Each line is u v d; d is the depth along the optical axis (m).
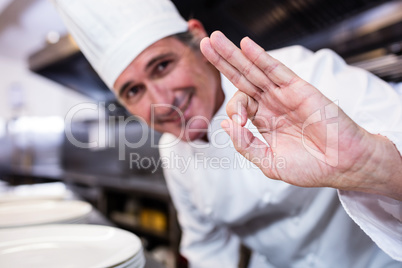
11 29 3.84
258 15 1.82
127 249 0.51
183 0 1.62
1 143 5.06
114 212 2.77
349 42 1.68
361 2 1.55
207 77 0.73
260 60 0.42
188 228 1.22
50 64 2.57
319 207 0.79
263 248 0.99
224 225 1.03
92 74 2.63
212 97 0.75
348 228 0.79
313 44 1.84
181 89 0.70
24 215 0.87
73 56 2.38
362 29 1.58
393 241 0.47
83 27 0.70
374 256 0.77
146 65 0.67
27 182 4.30
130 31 0.66
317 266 0.87
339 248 0.82
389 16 1.47
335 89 0.68
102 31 0.68
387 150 0.40
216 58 0.45
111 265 0.44
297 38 1.94
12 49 4.60
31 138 5.26
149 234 2.42
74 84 3.01
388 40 1.59
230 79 0.46
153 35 0.65
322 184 0.44
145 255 0.67
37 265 0.53
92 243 0.62
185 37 0.70
